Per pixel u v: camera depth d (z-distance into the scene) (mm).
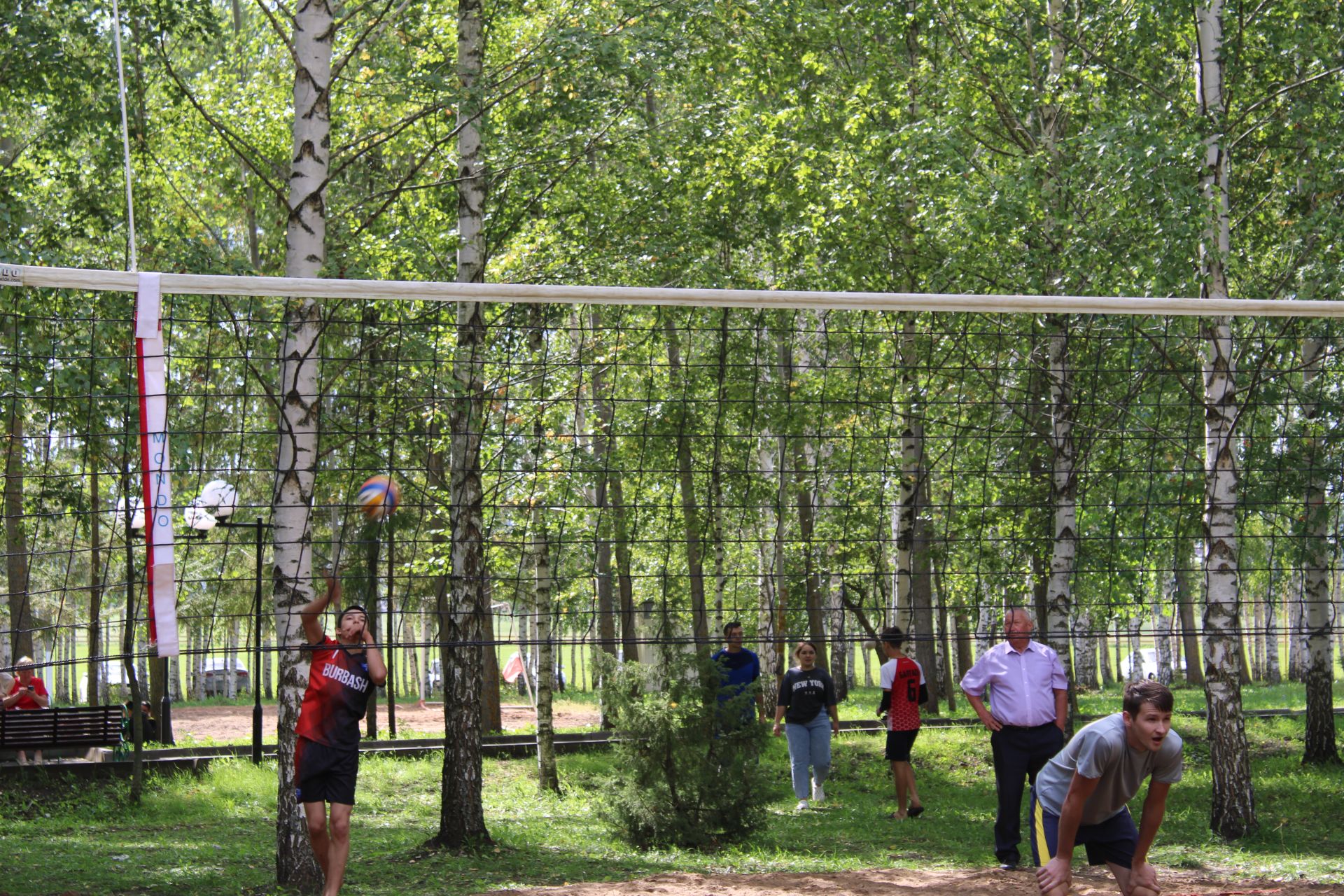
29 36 12555
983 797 13203
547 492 11242
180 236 12453
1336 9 12297
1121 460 14977
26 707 16047
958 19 14883
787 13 15000
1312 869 8562
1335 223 11484
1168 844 9961
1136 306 6727
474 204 9961
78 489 11914
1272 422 13602
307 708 6258
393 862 8883
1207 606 10406
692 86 14453
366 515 7145
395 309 10797
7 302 11102
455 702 9422
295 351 7617
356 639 6359
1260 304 6871
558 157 11188
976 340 14055
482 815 9477
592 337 11969
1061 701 8109
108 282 5965
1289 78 12695
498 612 9195
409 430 11594
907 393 14312
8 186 13414
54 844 9867
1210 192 10953
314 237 7965
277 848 7832
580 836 10227
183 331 11508
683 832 9312
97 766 13938
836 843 9711
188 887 7684
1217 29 11055
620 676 9617
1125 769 4766
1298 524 12938
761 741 9555
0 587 18984
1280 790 13062
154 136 14320
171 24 12609
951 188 13242
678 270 12602
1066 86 13961
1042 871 4785
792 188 15844
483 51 10312
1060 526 14180
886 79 15602
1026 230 12539
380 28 12242
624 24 10969
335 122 12727
